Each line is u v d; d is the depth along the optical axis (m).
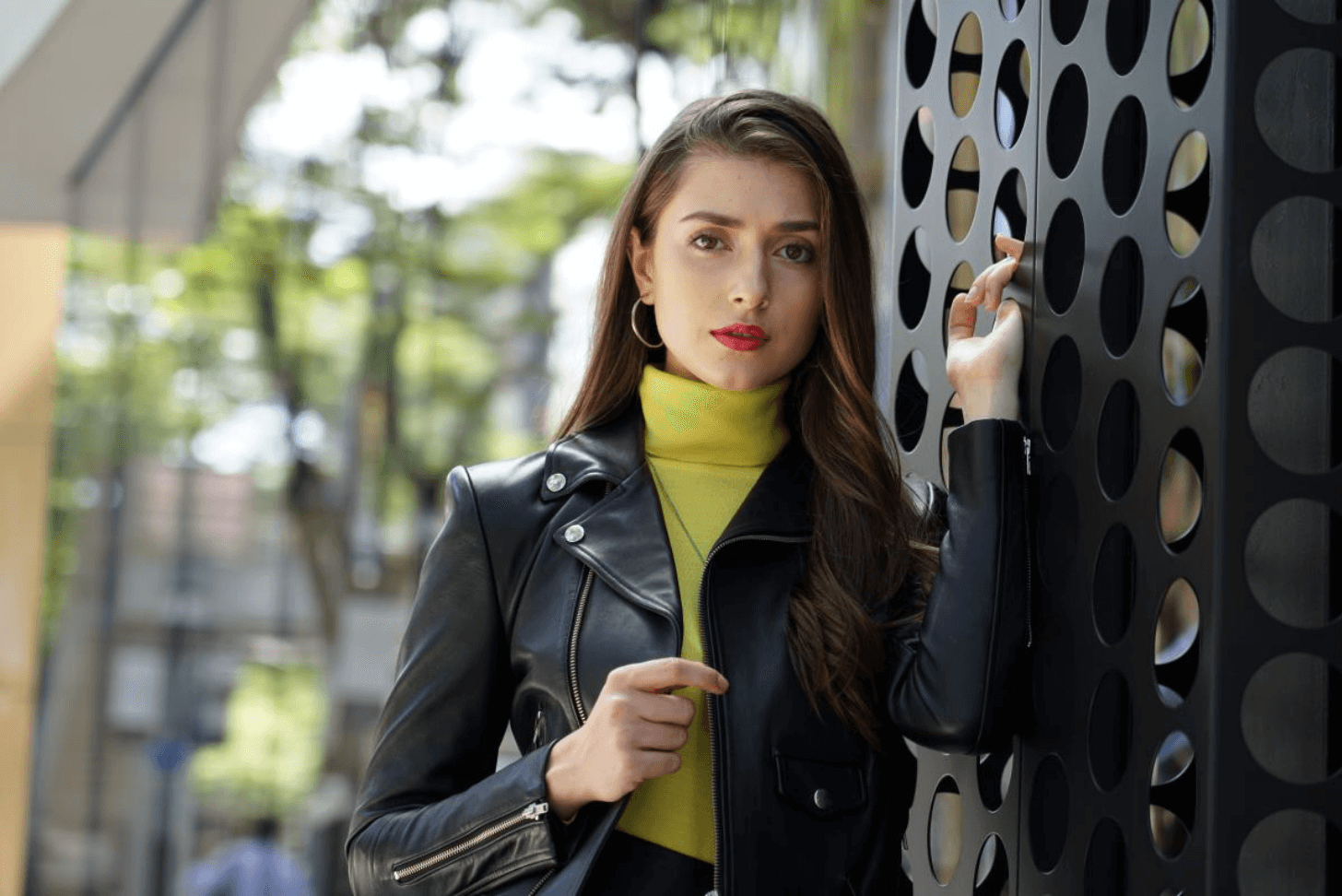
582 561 1.52
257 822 6.89
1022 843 1.46
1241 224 1.12
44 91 6.14
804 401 1.58
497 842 1.41
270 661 7.11
